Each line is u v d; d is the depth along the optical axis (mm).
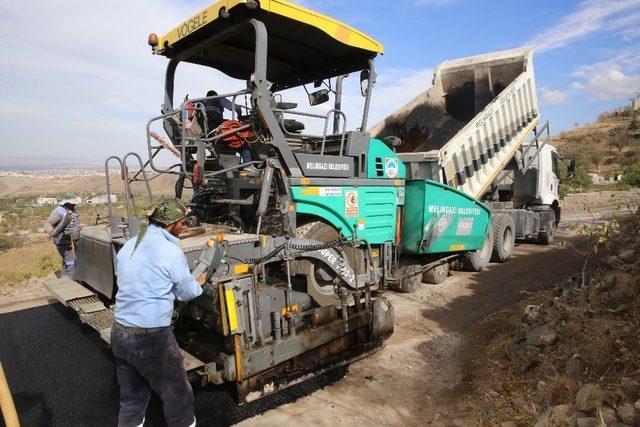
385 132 9492
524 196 10836
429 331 5336
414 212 6355
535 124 9742
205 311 3861
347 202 5266
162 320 2889
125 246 3010
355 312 4465
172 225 3047
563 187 19984
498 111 8422
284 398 3902
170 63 5535
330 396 3916
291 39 5051
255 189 4836
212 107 5266
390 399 3836
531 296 6426
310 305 4230
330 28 4785
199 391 4074
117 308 2924
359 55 5551
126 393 2984
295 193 4633
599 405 2699
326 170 4996
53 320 6082
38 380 4359
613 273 4484
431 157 7277
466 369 4324
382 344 4766
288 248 3941
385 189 5859
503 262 9008
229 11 4219
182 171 4699
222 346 3930
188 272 3004
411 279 6781
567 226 14148
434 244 6602
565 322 3986
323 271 4555
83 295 4984
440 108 10000
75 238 5625
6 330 5723
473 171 8164
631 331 3346
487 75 9320
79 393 4105
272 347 3547
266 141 4477
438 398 3816
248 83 4434
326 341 4004
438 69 9875
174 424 2967
